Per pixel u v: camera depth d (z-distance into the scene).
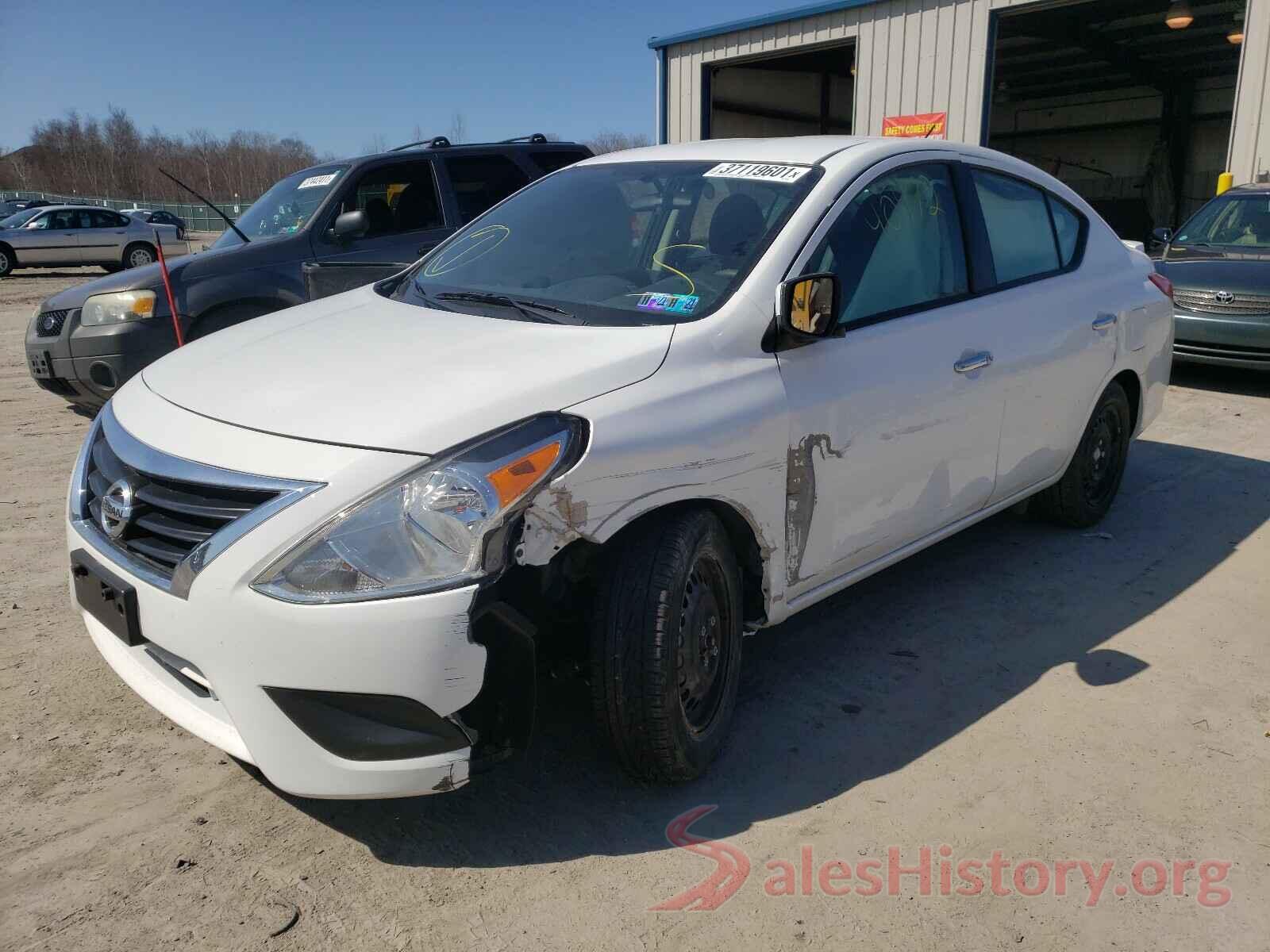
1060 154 25.78
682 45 18.27
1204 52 19.94
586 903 2.38
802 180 3.32
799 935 2.29
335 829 2.65
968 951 2.26
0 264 21.86
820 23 16.03
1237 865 2.54
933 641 3.73
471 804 2.76
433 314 3.20
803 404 2.96
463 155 7.35
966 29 14.21
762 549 2.93
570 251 3.47
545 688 3.35
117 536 2.54
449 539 2.24
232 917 2.32
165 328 6.17
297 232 6.65
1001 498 4.06
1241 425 6.93
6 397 8.16
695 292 3.01
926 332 3.45
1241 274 7.72
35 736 3.05
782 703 3.29
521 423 2.41
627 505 2.50
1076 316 4.23
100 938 2.25
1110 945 2.28
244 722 2.30
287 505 2.26
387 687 2.22
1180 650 3.68
